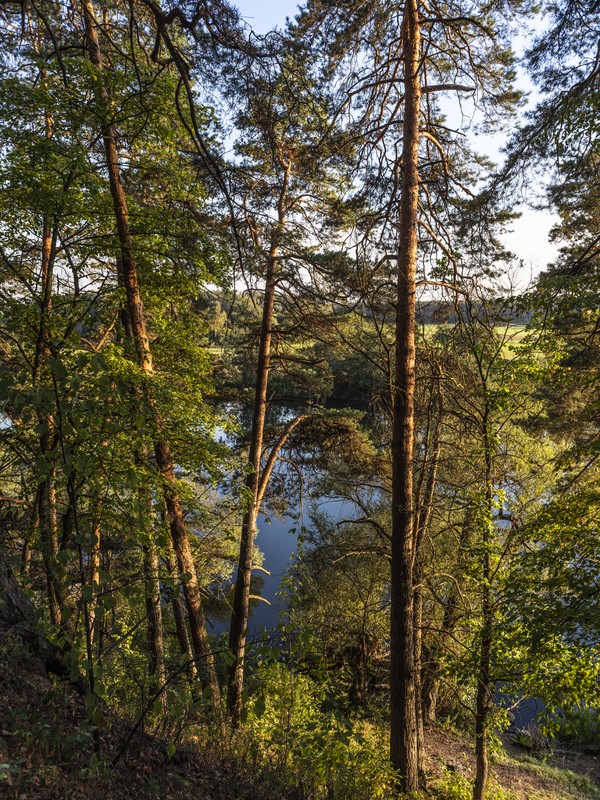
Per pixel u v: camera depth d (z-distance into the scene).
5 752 3.51
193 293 10.15
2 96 7.54
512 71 10.10
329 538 17.64
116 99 8.16
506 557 9.73
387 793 8.43
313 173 12.09
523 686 7.98
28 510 7.16
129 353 8.91
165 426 8.89
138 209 9.49
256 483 14.19
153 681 5.28
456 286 10.59
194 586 10.56
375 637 16.83
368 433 14.55
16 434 6.55
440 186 11.02
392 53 10.72
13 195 7.89
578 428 15.33
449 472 12.62
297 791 5.07
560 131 7.18
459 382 10.95
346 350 14.00
